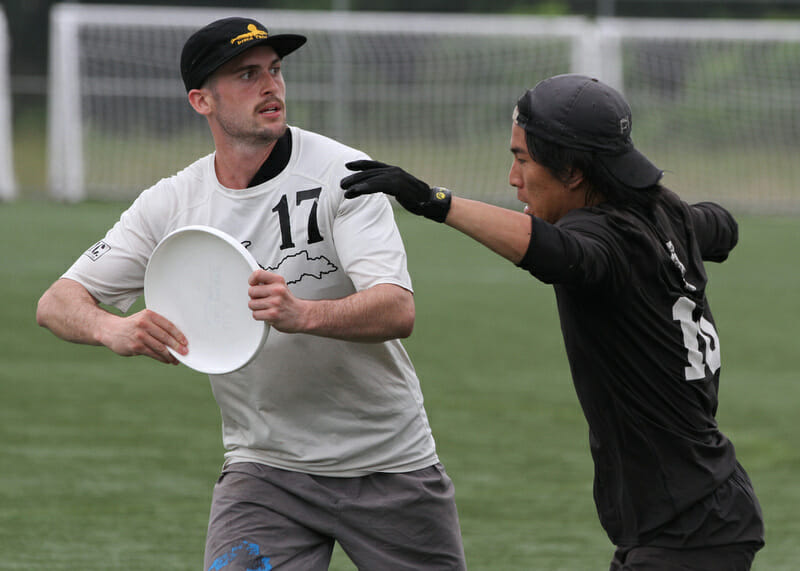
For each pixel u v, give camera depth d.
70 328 8.49
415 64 63.47
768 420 20.03
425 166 62.09
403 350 8.73
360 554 8.70
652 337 7.54
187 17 59.38
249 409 8.67
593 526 14.33
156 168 60.75
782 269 38.53
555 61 63.81
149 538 13.58
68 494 15.26
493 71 63.56
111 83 61.31
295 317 7.52
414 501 8.70
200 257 7.96
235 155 8.37
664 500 7.59
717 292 34.03
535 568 12.74
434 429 19.03
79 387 21.59
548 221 8.02
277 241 8.36
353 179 7.23
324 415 8.59
